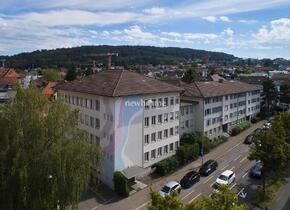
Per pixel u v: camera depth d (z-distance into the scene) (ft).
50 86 342.44
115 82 169.48
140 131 171.94
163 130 189.88
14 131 102.17
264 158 146.92
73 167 105.19
